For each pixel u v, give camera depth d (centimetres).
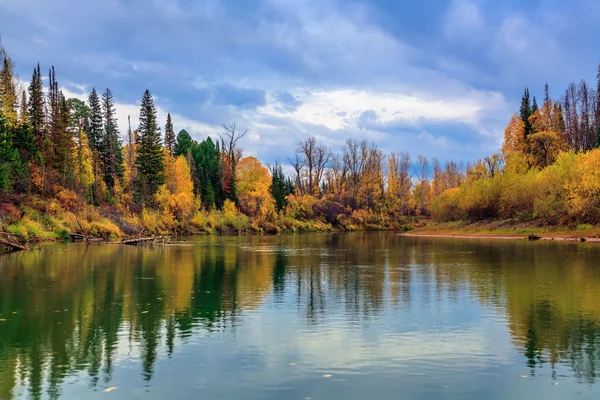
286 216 9475
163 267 2683
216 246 4678
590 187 5194
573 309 1466
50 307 1546
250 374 913
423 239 6050
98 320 1362
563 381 872
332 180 11738
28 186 5625
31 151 6138
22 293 1808
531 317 1365
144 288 1925
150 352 1056
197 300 1661
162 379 890
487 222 7331
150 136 7906
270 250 4097
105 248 4178
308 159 11556
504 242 4894
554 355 1020
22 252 3653
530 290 1808
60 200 5759
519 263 2764
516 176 6931
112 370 941
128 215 6625
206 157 11638
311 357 1013
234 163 10256
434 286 1933
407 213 11775
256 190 10800
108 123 8506
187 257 3344
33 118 6631
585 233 5097
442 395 809
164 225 7156
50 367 962
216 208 9388
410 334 1191
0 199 5100
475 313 1424
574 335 1174
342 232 9369
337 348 1075
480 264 2756
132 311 1482
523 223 6469
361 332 1212
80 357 1024
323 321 1335
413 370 933
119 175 8444
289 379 887
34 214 4994
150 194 7888
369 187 11012
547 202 5928
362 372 923
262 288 1919
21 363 988
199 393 823
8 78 6525
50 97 7612
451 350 1058
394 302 1603
